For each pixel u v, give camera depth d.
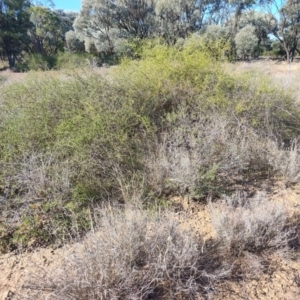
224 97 3.37
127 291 1.48
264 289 1.59
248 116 3.20
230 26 26.03
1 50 30.48
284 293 1.56
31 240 1.94
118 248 1.63
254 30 24.31
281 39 25.81
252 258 1.77
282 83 4.24
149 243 1.70
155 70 3.45
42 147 2.60
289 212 2.18
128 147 2.63
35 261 1.77
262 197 2.30
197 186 2.37
